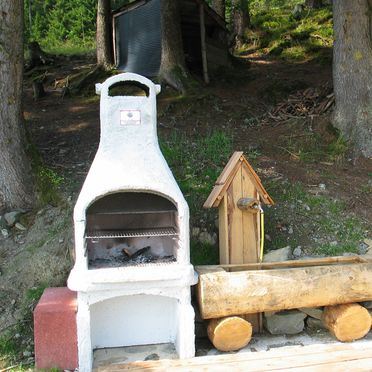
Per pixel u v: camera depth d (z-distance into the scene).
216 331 3.92
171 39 9.11
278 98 8.80
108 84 3.91
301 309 4.38
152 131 3.96
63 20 20.17
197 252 4.84
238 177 4.36
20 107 5.42
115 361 3.91
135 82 4.28
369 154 6.48
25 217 5.21
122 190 3.79
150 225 4.42
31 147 5.63
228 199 4.34
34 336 3.81
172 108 8.06
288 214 5.26
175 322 4.14
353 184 5.89
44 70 11.72
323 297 4.06
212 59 10.91
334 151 6.57
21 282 4.55
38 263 4.66
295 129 7.18
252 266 4.30
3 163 5.22
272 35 14.82
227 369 3.65
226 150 6.29
